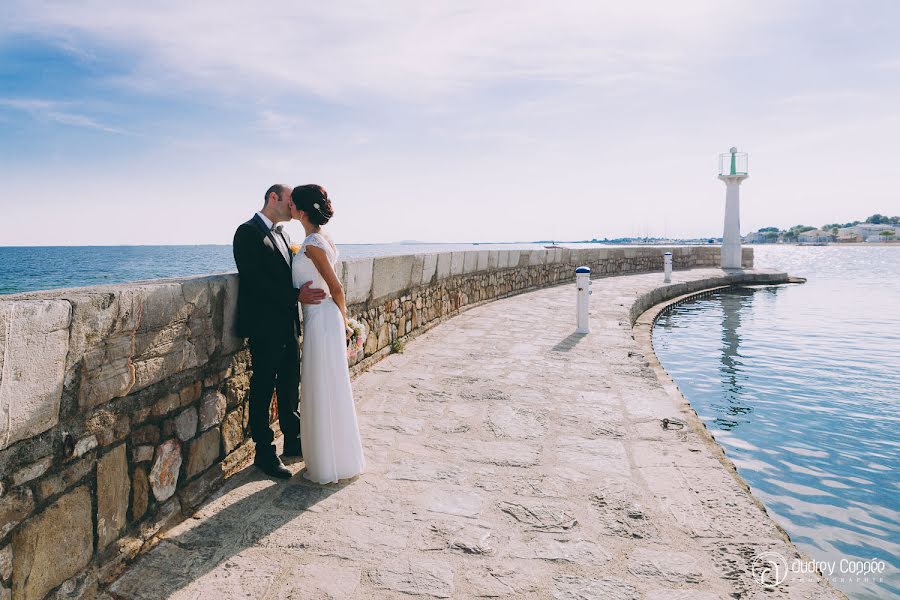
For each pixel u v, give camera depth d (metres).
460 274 9.67
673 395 4.98
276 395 3.73
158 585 2.05
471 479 3.08
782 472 4.36
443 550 2.35
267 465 3.07
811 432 5.27
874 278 26.67
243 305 3.00
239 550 2.31
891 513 3.67
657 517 2.64
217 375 2.89
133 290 2.11
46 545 1.73
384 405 4.44
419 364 5.87
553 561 2.27
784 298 15.98
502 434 3.80
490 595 2.03
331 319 2.99
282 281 3.02
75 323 1.79
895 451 4.77
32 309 1.58
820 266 44.62
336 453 2.99
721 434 5.24
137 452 2.23
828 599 1.99
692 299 15.42
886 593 2.79
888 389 6.71
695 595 2.03
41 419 1.66
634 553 2.33
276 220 3.07
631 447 3.57
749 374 7.52
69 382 1.79
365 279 5.48
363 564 2.23
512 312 9.84
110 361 2.00
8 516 1.57
